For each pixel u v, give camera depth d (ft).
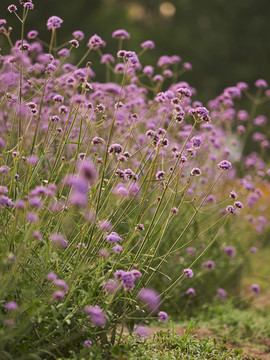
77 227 15.01
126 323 16.63
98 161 16.02
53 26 18.28
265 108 81.66
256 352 20.38
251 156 33.83
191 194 23.53
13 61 17.37
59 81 21.11
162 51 96.99
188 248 25.08
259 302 27.94
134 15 112.37
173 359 17.24
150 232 18.75
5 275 13.80
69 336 15.21
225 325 22.98
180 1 108.17
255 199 28.19
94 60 76.23
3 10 73.61
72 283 15.19
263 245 33.94
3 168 15.43
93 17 93.25
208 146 25.82
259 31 99.91
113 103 21.72
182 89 16.94
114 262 14.94
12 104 21.26
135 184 16.43
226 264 28.53
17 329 14.14
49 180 15.93
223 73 98.53
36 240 15.05
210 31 104.68
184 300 24.80
